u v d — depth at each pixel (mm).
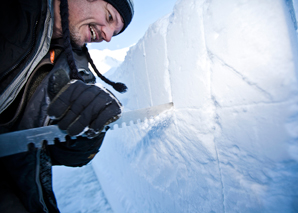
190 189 900
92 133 516
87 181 2793
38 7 486
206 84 717
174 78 948
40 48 539
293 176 484
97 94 495
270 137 517
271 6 460
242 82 561
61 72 527
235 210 650
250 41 513
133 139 1796
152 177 1276
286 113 471
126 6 733
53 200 638
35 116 571
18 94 588
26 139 568
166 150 1145
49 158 633
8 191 556
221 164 703
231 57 577
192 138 856
